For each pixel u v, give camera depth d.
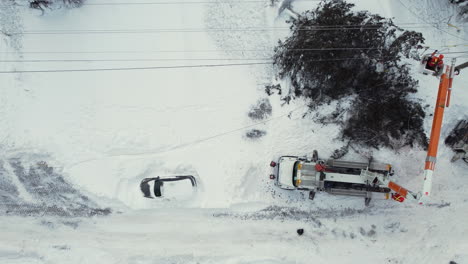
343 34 12.20
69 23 12.66
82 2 12.58
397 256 12.38
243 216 12.62
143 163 12.53
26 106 12.63
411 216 12.54
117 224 12.57
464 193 12.45
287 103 12.59
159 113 12.64
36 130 12.58
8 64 12.64
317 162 11.91
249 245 12.52
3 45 12.63
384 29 12.30
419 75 12.30
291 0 12.57
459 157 12.27
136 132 12.59
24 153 12.52
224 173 12.51
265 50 12.64
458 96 12.30
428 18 12.48
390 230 12.55
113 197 12.46
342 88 12.32
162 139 12.62
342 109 12.42
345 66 12.17
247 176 12.57
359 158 12.39
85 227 12.59
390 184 10.75
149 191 12.30
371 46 12.16
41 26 12.62
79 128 12.60
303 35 12.34
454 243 12.32
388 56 12.20
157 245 12.51
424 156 12.33
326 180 11.74
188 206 12.50
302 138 12.57
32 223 12.62
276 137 12.60
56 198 12.60
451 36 12.46
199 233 12.57
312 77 12.34
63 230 12.59
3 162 12.53
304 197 12.62
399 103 12.21
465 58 12.36
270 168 12.56
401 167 12.34
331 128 12.49
